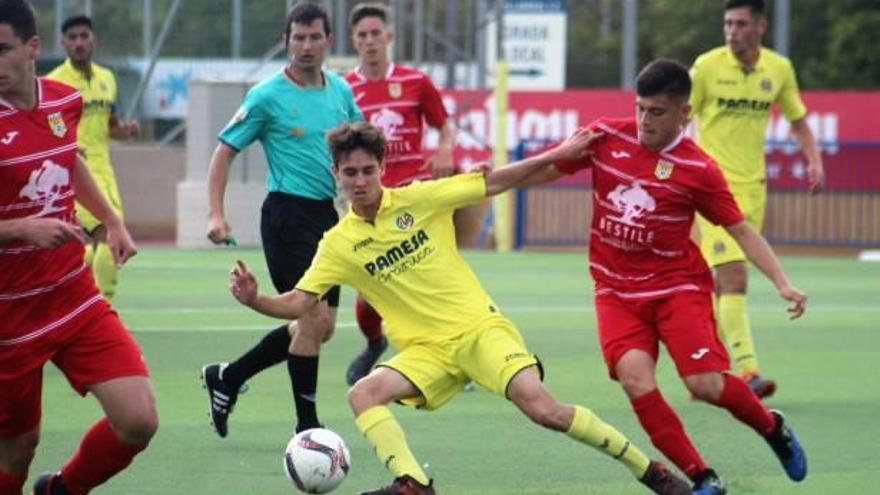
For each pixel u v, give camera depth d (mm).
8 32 13156
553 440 19375
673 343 15961
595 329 30891
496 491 16562
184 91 53625
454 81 54562
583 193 53719
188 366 25281
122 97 53844
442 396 15227
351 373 23422
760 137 25031
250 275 14594
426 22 60500
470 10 55125
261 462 17875
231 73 52844
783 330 31562
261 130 19422
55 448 18625
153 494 16219
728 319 22781
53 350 13742
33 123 13523
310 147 19422
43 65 51219
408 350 15227
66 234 12984
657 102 15727
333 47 52688
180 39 53094
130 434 13750
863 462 18375
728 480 17297
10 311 13578
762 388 22328
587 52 87375
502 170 15711
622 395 22953
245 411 21297
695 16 84000
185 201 50281
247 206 49344
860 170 52281
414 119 25188
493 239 54281
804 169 52688
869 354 28000
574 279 41844
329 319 18766
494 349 14891
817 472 17781
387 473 17344
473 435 19656
